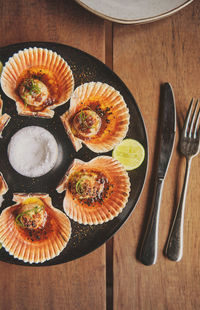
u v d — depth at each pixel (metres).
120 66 0.46
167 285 0.45
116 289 0.45
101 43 0.46
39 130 0.44
